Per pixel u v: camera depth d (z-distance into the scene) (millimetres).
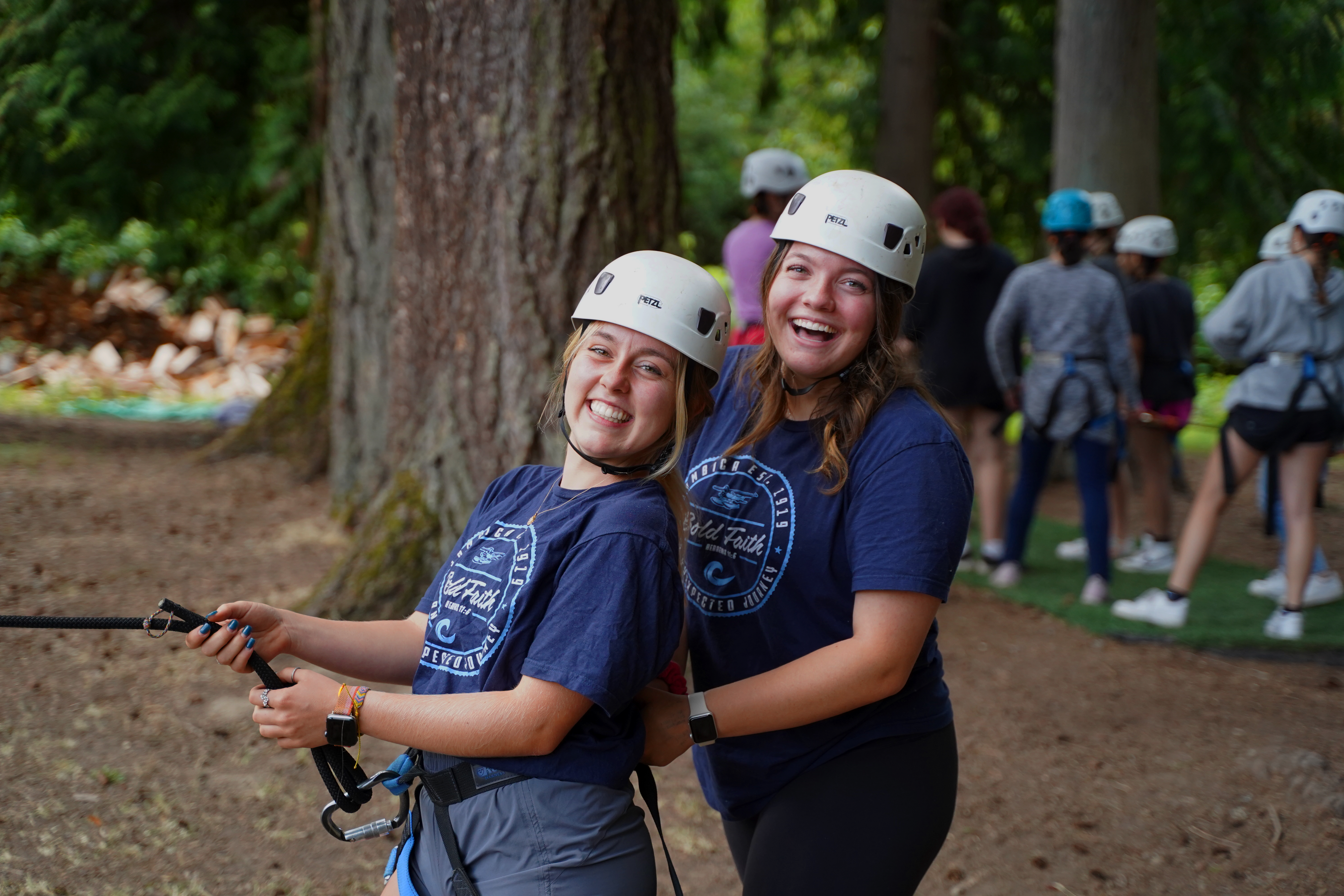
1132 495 9016
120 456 8523
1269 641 5250
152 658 4438
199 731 3852
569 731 1740
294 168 9188
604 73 4707
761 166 5195
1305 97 10305
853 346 1843
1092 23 8055
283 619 1896
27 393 11773
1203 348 14211
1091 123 8109
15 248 14594
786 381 1936
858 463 1822
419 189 5070
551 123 4695
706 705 1804
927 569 1739
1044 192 11922
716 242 22781
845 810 1881
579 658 1646
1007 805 3750
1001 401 6191
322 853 3215
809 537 1865
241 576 5516
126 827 3188
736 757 1977
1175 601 5457
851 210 1825
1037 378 5691
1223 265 12734
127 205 9625
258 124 9711
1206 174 10109
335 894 3016
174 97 8977
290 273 14094
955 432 1848
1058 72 8383
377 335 6492
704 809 3705
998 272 6062
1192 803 3754
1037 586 6176
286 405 8438
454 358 4926
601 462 1827
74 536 6055
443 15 4809
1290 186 10672
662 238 4961
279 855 3168
